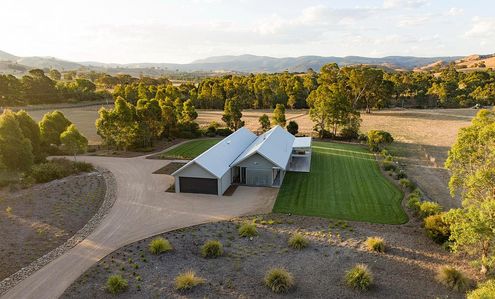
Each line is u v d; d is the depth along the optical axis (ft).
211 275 59.77
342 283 56.85
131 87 305.53
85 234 75.77
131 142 155.22
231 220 83.15
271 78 362.94
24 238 72.64
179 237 74.38
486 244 57.57
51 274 60.54
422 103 325.21
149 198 97.45
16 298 54.19
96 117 263.29
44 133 150.61
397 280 57.57
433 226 70.44
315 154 148.56
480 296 45.80
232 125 205.98
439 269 60.18
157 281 58.03
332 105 177.06
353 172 121.70
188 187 101.65
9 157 109.81
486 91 315.37
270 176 106.73
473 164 61.82
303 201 94.84
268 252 67.67
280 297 53.47
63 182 109.70
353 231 76.18
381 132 158.61
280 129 150.71
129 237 74.49
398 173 114.62
